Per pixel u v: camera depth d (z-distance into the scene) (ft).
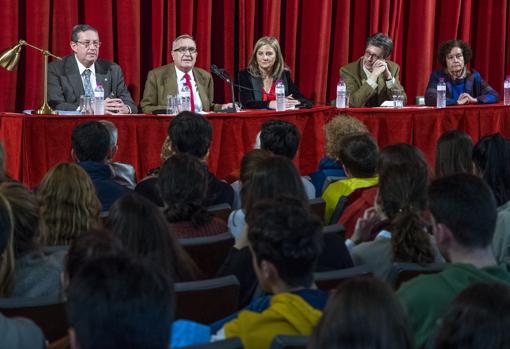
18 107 23.80
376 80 22.89
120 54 24.35
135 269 4.72
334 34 27.04
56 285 8.52
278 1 25.75
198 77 22.88
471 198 7.57
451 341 4.88
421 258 8.80
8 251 7.89
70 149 18.51
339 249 9.34
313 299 6.80
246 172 11.60
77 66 21.94
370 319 4.60
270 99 22.43
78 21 24.11
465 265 7.17
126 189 13.25
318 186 14.70
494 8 28.45
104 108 19.79
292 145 14.44
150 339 4.60
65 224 9.89
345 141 13.08
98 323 4.55
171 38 24.79
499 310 4.83
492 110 21.66
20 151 18.22
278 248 6.82
